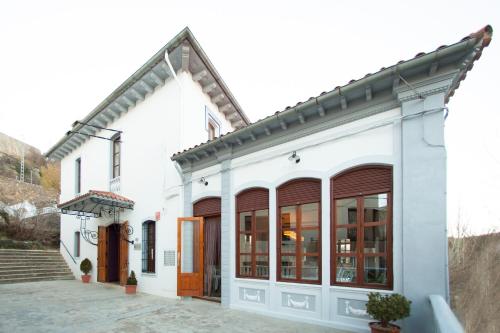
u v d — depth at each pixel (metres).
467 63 4.57
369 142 5.45
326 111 6.01
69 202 11.19
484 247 7.93
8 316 6.84
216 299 8.20
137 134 11.48
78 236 15.30
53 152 17.34
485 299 7.26
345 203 5.80
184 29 8.79
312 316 5.89
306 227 6.32
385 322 4.38
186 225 8.99
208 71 10.45
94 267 13.22
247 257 7.40
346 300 5.43
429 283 4.52
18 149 41.66
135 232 10.98
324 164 6.04
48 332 5.64
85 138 14.96
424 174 4.73
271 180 6.98
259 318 6.39
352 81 5.35
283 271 6.59
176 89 9.98
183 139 9.69
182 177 9.41
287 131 6.68
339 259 5.71
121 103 11.95
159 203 10.05
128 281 9.97
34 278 13.43
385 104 5.29
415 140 4.86
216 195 8.31
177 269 8.65
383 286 5.09
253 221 7.37
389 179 5.21
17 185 30.53
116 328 5.83
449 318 3.36
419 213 4.71
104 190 13.05
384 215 5.25
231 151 7.91
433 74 4.73
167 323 6.13
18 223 18.89
